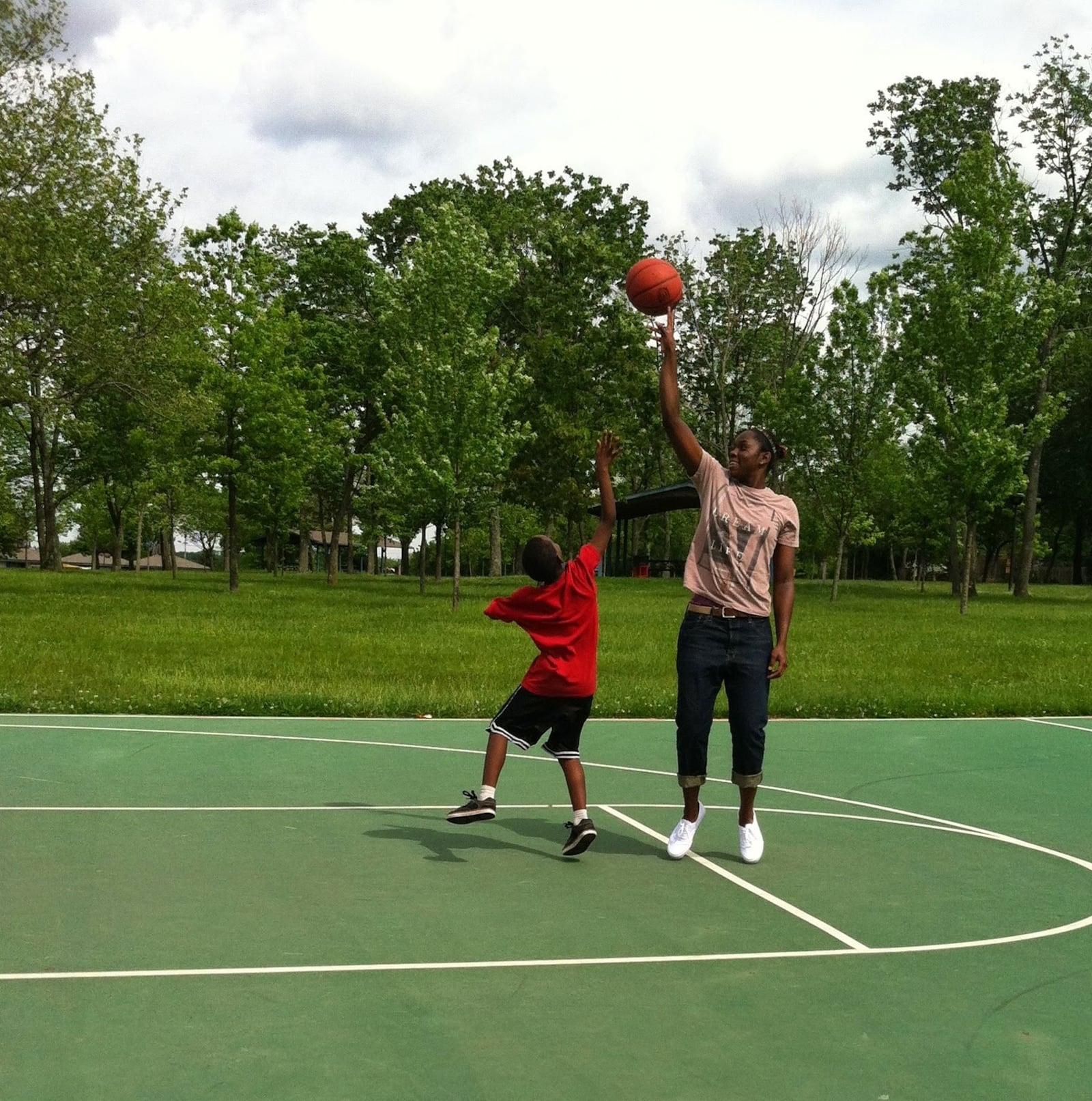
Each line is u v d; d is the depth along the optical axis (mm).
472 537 84562
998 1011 3951
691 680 5988
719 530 5988
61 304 29719
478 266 32156
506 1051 3514
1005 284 32781
